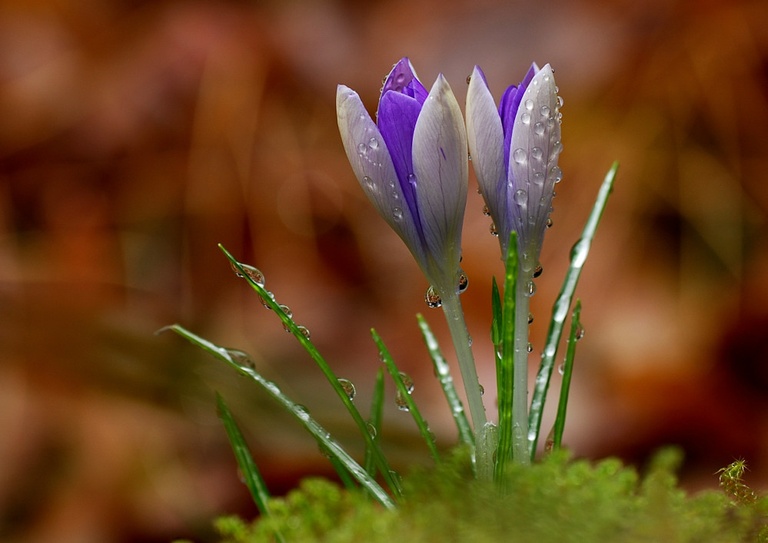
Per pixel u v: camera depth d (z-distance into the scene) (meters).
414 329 1.09
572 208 1.14
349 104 0.53
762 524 0.50
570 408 0.94
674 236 1.12
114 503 0.92
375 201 0.53
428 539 0.50
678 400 0.95
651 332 1.03
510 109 0.53
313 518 0.53
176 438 0.94
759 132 1.15
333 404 0.95
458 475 0.51
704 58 1.17
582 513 0.50
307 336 0.54
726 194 1.13
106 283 1.15
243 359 0.55
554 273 1.10
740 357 1.00
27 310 1.04
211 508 0.90
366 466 0.55
